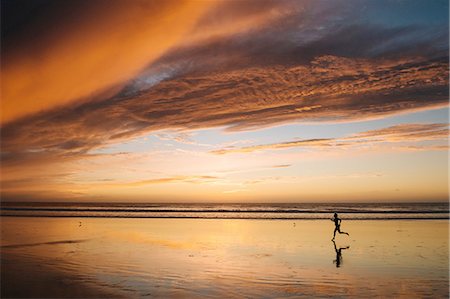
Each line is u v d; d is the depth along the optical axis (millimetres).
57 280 11609
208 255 15898
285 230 26719
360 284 11141
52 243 19375
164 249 17500
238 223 33156
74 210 60062
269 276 12070
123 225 30141
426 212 54688
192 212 56469
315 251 16969
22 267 13422
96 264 13906
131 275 12227
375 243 19531
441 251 16844
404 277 11961
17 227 27922
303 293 10234
